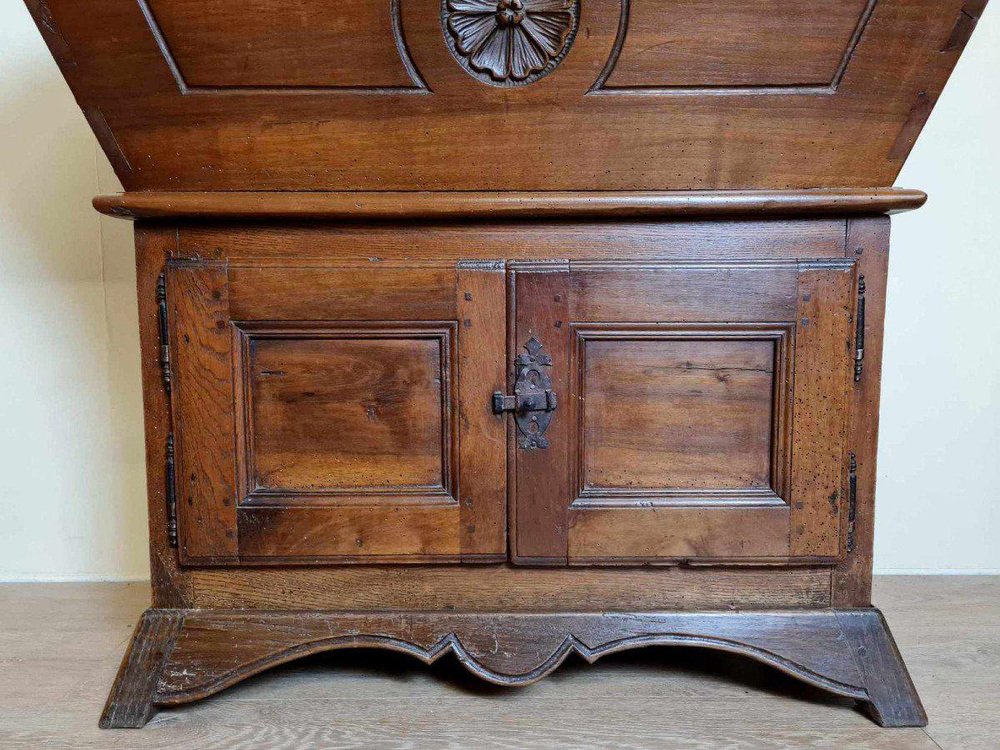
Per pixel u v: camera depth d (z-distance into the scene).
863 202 1.16
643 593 1.26
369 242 1.20
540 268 1.19
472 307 1.20
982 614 1.62
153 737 1.19
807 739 1.18
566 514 1.23
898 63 1.12
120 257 1.75
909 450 1.83
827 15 1.08
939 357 1.80
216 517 1.23
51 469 1.81
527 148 1.17
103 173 1.73
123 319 1.77
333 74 1.12
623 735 1.19
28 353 1.78
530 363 1.21
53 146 1.72
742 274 1.20
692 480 1.24
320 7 1.08
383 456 1.23
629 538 1.23
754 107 1.14
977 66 1.72
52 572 1.85
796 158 1.18
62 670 1.40
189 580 1.26
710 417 1.23
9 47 1.70
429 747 1.16
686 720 1.23
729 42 1.10
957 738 1.18
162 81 1.12
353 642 1.24
